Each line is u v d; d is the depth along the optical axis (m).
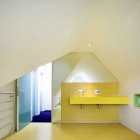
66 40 3.58
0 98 4.00
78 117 5.96
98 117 5.96
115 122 5.96
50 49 3.39
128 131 4.76
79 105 5.97
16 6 1.56
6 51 2.13
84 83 6.02
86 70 6.06
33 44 2.53
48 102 8.71
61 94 5.99
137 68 4.20
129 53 3.98
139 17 2.83
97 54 5.78
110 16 3.06
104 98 5.55
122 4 2.64
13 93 4.69
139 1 2.54
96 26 3.56
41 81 8.57
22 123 5.14
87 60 6.08
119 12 2.89
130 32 3.33
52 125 5.59
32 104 6.77
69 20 2.62
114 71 5.63
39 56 3.26
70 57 6.09
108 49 4.68
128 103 5.16
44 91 8.70
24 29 1.98
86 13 2.78
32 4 1.68
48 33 2.57
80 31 3.61
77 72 6.06
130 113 5.00
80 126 5.43
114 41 4.05
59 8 2.06
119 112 5.95
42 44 2.81
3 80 2.88
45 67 8.61
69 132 4.67
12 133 4.53
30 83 6.06
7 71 2.69
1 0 1.39
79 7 2.40
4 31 1.75
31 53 2.80
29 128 5.16
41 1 1.72
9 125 4.48
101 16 3.04
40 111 8.23
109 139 4.00
